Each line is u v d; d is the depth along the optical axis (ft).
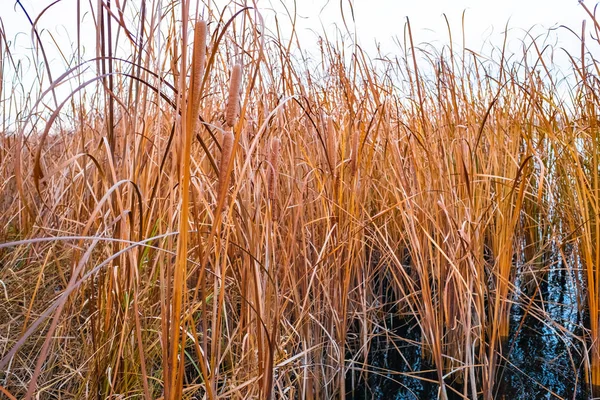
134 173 4.46
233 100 3.01
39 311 6.45
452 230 6.46
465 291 6.29
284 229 6.17
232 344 6.18
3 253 8.07
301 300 6.75
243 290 3.96
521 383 6.46
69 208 6.66
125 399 4.54
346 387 6.68
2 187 7.77
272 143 4.23
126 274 4.52
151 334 5.80
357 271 7.00
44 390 5.34
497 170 7.72
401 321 8.67
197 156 6.02
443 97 8.64
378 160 8.63
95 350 4.55
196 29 2.69
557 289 9.67
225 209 4.49
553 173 9.18
